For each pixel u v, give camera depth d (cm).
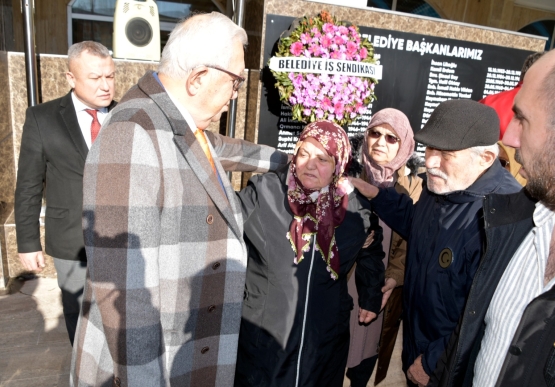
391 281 222
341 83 252
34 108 223
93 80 217
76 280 229
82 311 132
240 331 170
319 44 251
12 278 345
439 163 159
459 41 341
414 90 339
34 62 289
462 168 154
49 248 227
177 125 122
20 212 220
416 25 324
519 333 108
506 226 125
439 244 159
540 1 762
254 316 165
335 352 176
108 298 110
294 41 250
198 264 133
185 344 138
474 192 153
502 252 125
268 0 275
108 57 224
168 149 121
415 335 171
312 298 165
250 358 166
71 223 223
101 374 128
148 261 112
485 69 357
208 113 131
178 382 139
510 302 117
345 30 255
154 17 324
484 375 122
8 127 315
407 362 181
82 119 229
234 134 317
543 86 98
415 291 169
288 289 162
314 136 159
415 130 350
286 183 167
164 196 120
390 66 326
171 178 121
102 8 614
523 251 119
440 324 160
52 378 254
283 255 162
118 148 111
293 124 300
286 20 282
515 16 759
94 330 129
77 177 222
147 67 326
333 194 167
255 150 198
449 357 141
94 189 110
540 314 105
